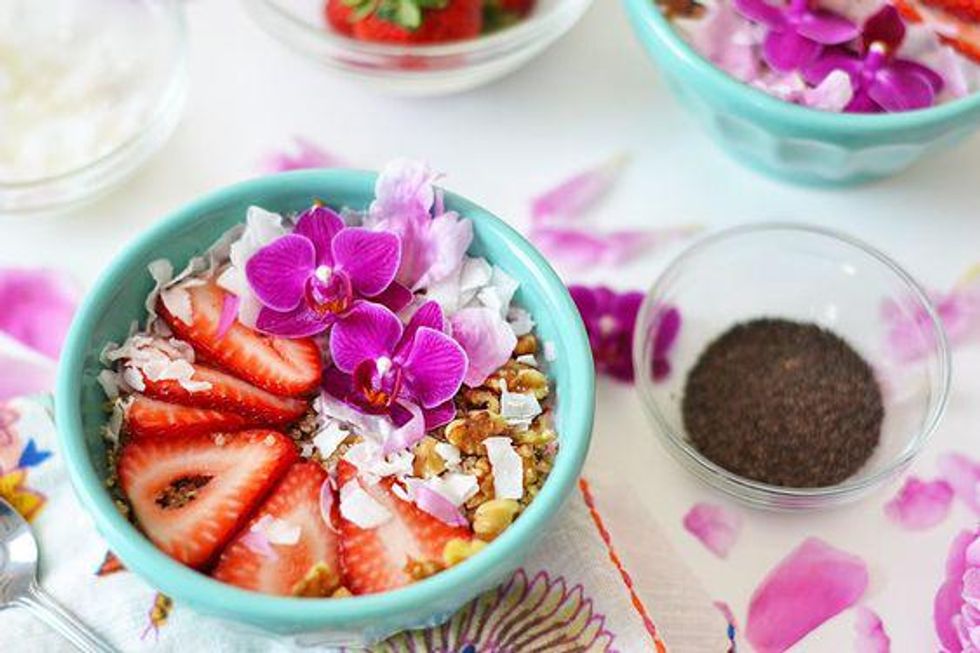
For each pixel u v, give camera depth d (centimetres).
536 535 44
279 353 48
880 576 50
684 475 51
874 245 55
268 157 55
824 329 53
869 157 52
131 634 47
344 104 56
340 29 55
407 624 44
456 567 43
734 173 56
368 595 43
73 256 54
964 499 51
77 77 56
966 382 53
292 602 42
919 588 50
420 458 47
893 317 53
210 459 46
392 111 56
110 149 54
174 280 48
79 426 44
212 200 47
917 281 54
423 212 48
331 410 47
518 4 56
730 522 50
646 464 51
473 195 55
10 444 49
